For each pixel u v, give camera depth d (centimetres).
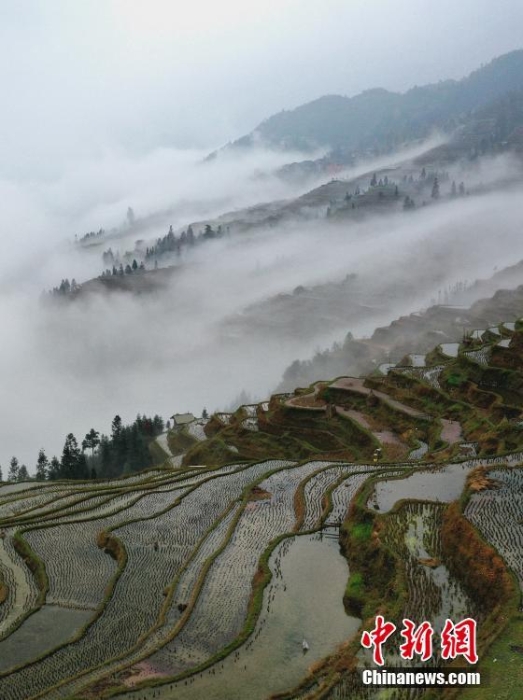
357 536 7375
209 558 7356
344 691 4744
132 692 4931
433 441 12181
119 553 8250
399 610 5591
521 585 5491
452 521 6856
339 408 15325
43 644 6322
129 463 18825
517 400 13312
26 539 9012
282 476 10312
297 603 6284
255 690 4947
